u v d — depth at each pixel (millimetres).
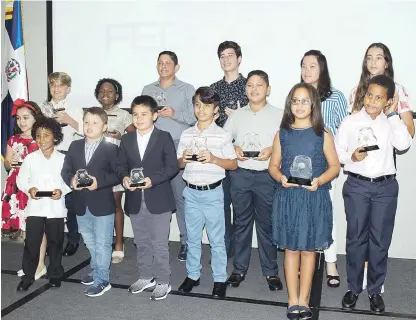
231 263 3480
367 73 2828
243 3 3709
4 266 3393
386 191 2588
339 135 2688
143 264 2955
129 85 4027
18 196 3348
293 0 3613
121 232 3568
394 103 2602
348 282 2773
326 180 2441
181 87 3492
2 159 3988
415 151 3521
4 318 2564
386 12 3459
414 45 3430
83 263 3475
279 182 2543
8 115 3977
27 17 4152
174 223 4043
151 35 3930
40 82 4199
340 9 3539
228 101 3307
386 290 3000
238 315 2629
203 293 2930
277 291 2977
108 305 2742
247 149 2865
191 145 2793
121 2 3963
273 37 3686
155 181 2730
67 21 4086
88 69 4098
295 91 2449
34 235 2936
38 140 2908
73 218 3652
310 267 2539
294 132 2490
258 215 2967
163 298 2828
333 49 3584
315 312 2672
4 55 4051
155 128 2863
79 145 2895
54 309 2688
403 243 3629
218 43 3795
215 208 2816
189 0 3814
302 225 2447
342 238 3717
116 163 2877
